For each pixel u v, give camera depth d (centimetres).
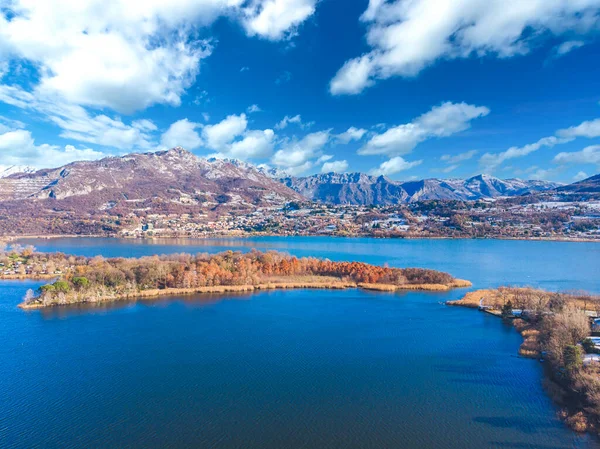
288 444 8619
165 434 8981
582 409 9744
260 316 18300
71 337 15288
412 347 14262
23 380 11644
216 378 11762
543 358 13025
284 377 11812
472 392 10888
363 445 8588
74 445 8594
